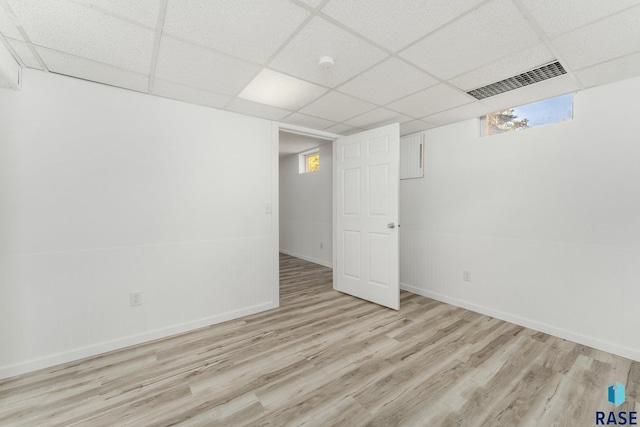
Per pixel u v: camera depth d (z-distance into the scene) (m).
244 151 2.94
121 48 1.71
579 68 1.95
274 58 1.83
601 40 1.62
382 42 1.65
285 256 6.27
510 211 2.75
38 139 1.98
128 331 2.32
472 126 3.05
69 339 2.09
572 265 2.36
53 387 1.78
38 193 1.98
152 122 2.42
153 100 2.42
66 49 1.71
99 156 2.19
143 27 1.51
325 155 5.23
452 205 3.24
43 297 2.01
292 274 4.68
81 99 2.12
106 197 2.23
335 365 2.03
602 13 1.39
